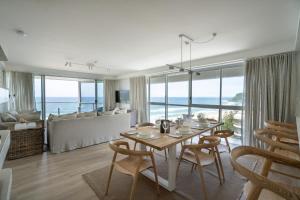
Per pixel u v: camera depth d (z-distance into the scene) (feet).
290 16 6.72
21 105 17.75
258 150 4.53
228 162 9.49
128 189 6.85
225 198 6.29
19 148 10.16
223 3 5.81
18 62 15.78
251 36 8.98
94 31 8.24
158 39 9.41
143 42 9.98
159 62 16.10
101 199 6.21
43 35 8.72
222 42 9.96
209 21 7.22
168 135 7.25
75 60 15.08
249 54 11.53
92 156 10.48
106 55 13.17
